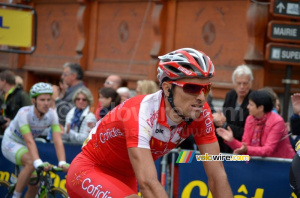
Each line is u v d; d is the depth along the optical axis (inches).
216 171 161.8
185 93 147.9
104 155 171.0
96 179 165.2
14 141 304.3
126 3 502.3
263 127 265.4
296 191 206.5
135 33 493.7
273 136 260.5
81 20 530.0
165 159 288.0
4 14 350.0
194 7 441.4
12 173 336.5
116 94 322.0
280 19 380.2
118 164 171.6
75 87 380.5
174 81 149.6
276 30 337.7
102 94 319.3
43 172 277.9
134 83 492.4
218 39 423.2
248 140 269.3
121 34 508.1
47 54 587.2
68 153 318.7
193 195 277.6
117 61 510.6
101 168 173.6
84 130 318.7
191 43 444.8
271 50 340.5
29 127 291.9
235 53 409.7
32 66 598.9
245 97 294.5
